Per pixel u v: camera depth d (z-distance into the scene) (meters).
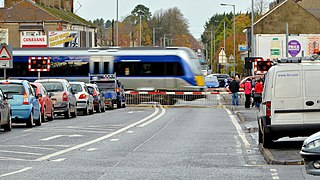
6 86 47.47
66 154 30.98
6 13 158.62
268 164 27.50
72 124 52.25
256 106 80.44
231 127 49.81
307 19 147.75
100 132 44.34
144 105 92.00
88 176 23.73
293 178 23.25
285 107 31.38
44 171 25.02
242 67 165.75
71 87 64.31
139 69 95.00
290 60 32.41
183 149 33.53
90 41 172.12
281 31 148.38
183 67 94.25
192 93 90.38
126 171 25.16
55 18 158.00
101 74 94.81
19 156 30.11
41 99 53.56
